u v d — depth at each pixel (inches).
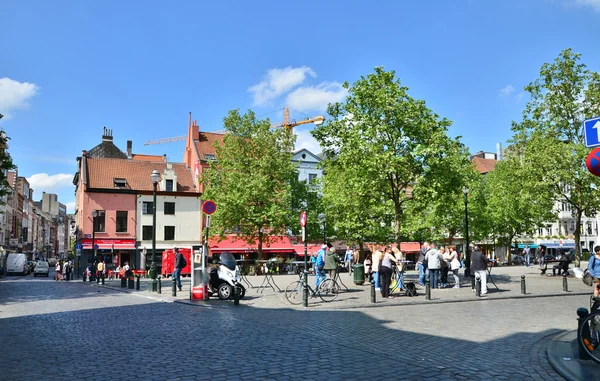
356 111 874.1
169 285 1054.4
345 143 892.0
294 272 1636.3
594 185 1054.4
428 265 802.2
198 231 2031.3
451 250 837.2
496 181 2027.6
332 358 298.0
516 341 353.4
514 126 1135.6
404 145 866.1
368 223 1491.1
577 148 987.3
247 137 1614.2
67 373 267.1
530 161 1061.1
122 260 1932.8
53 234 5526.6
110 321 474.6
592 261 506.6
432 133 847.7
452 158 865.5
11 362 294.8
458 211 1824.6
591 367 268.7
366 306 574.9
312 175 2401.6
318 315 506.0
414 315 495.5
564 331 394.9
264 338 369.7
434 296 679.7
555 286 834.2
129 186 1982.0
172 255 1525.6
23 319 504.1
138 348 334.6
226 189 1550.2
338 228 1633.9
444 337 370.3
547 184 1017.5
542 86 1091.9
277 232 1599.4
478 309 541.0
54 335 394.3
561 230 2682.1
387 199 991.0
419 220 1761.8
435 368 272.8
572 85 1067.3
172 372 266.4
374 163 804.6
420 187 839.7
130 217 1950.1
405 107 852.6
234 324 444.5
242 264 1528.1
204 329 416.2
